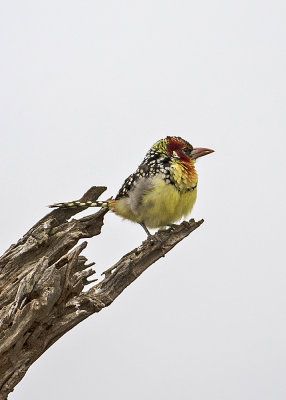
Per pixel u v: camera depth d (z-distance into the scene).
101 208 11.11
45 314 8.38
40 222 11.09
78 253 8.80
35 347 8.75
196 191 11.57
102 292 9.79
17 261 9.95
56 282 8.43
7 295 9.38
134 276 10.08
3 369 8.51
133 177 11.48
